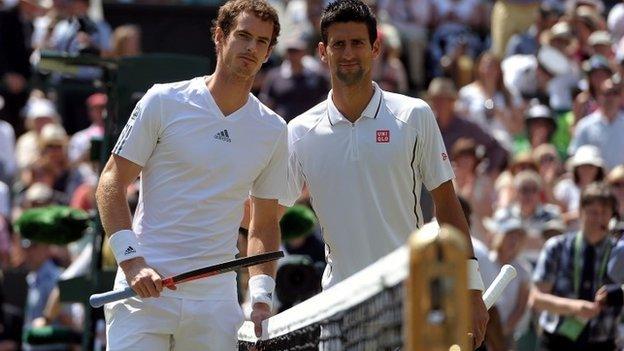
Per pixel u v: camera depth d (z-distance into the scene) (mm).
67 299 29844
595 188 32281
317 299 18016
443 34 60781
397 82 57000
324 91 52656
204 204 20203
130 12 56562
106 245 32156
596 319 32188
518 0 59031
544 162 45219
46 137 48969
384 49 56969
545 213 40688
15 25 56312
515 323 34938
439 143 21516
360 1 21234
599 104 47969
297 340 18641
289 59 52688
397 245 21531
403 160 21328
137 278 19328
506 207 41125
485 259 31953
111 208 19984
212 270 19406
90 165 49250
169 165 20234
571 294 32562
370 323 15539
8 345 39938
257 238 21062
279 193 21062
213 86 20359
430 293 12789
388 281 14516
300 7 60562
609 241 32469
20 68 56469
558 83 54469
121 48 53344
